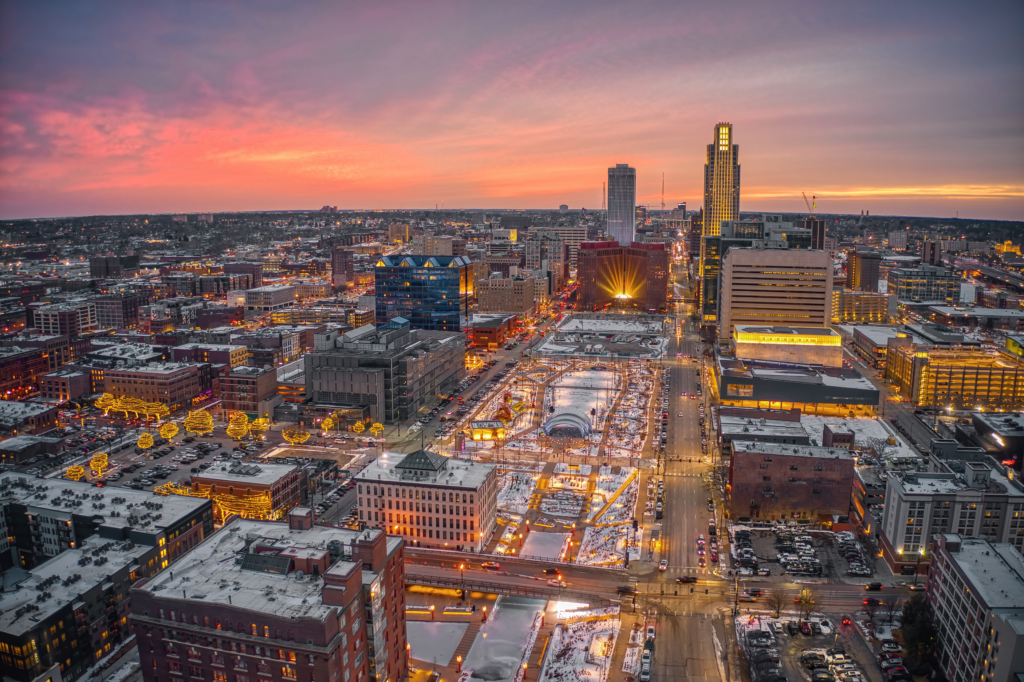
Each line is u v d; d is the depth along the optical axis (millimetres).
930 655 149125
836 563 191750
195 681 123438
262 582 127062
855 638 158500
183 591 124000
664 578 184000
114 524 181125
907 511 183625
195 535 189375
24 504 192500
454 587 180500
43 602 149500
